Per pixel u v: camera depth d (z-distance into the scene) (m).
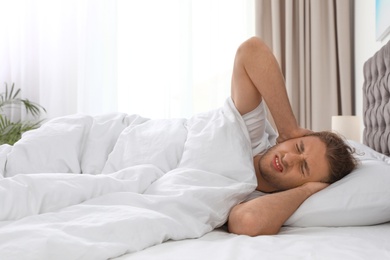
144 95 3.97
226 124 1.44
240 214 1.23
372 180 1.36
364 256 0.94
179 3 3.88
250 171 1.37
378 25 2.40
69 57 4.02
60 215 0.99
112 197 1.11
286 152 1.49
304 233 1.24
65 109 4.03
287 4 3.58
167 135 1.49
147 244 0.97
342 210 1.30
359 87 3.25
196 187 1.21
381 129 2.09
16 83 4.09
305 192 1.38
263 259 0.89
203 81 3.88
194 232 1.11
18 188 1.01
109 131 1.59
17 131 3.76
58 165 1.42
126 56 3.99
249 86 1.52
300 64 3.57
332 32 3.49
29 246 0.82
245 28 3.82
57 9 4.01
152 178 1.29
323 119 3.52
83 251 0.84
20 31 4.07
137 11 3.97
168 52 3.93
